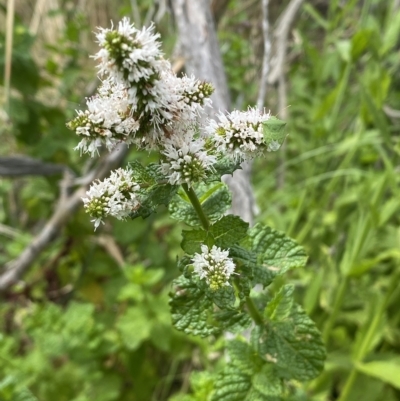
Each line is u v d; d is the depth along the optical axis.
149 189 0.11
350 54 0.27
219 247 0.11
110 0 0.50
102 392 0.30
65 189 0.35
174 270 0.37
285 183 0.39
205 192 0.13
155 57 0.10
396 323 0.29
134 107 0.10
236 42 0.40
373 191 0.29
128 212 0.11
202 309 0.13
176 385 0.33
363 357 0.25
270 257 0.14
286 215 0.34
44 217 0.41
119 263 0.37
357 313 0.29
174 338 0.30
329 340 0.29
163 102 0.10
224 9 0.26
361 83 0.24
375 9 0.41
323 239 0.34
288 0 0.45
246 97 0.37
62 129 0.38
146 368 0.31
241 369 0.15
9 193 0.47
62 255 0.38
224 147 0.11
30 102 0.38
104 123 0.10
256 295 0.16
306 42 0.33
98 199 0.11
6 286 0.32
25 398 0.19
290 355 0.14
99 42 0.09
